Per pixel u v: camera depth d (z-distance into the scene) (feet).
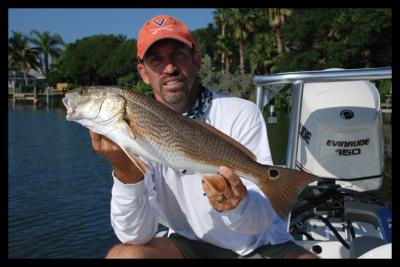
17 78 95.45
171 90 3.37
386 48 41.81
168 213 3.55
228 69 53.01
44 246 9.66
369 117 5.17
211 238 3.44
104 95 2.75
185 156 2.83
